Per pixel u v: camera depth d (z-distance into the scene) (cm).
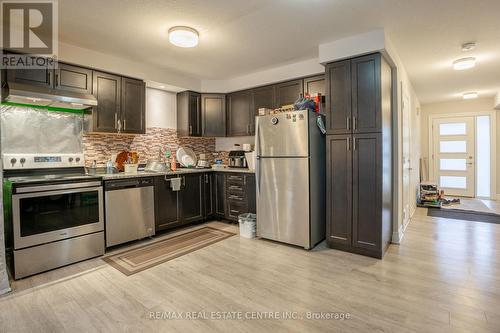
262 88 414
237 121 448
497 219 433
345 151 295
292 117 307
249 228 347
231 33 276
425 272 244
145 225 335
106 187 297
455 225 400
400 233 336
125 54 332
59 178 265
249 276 240
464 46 312
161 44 303
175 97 452
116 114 343
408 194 421
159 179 354
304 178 301
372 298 201
